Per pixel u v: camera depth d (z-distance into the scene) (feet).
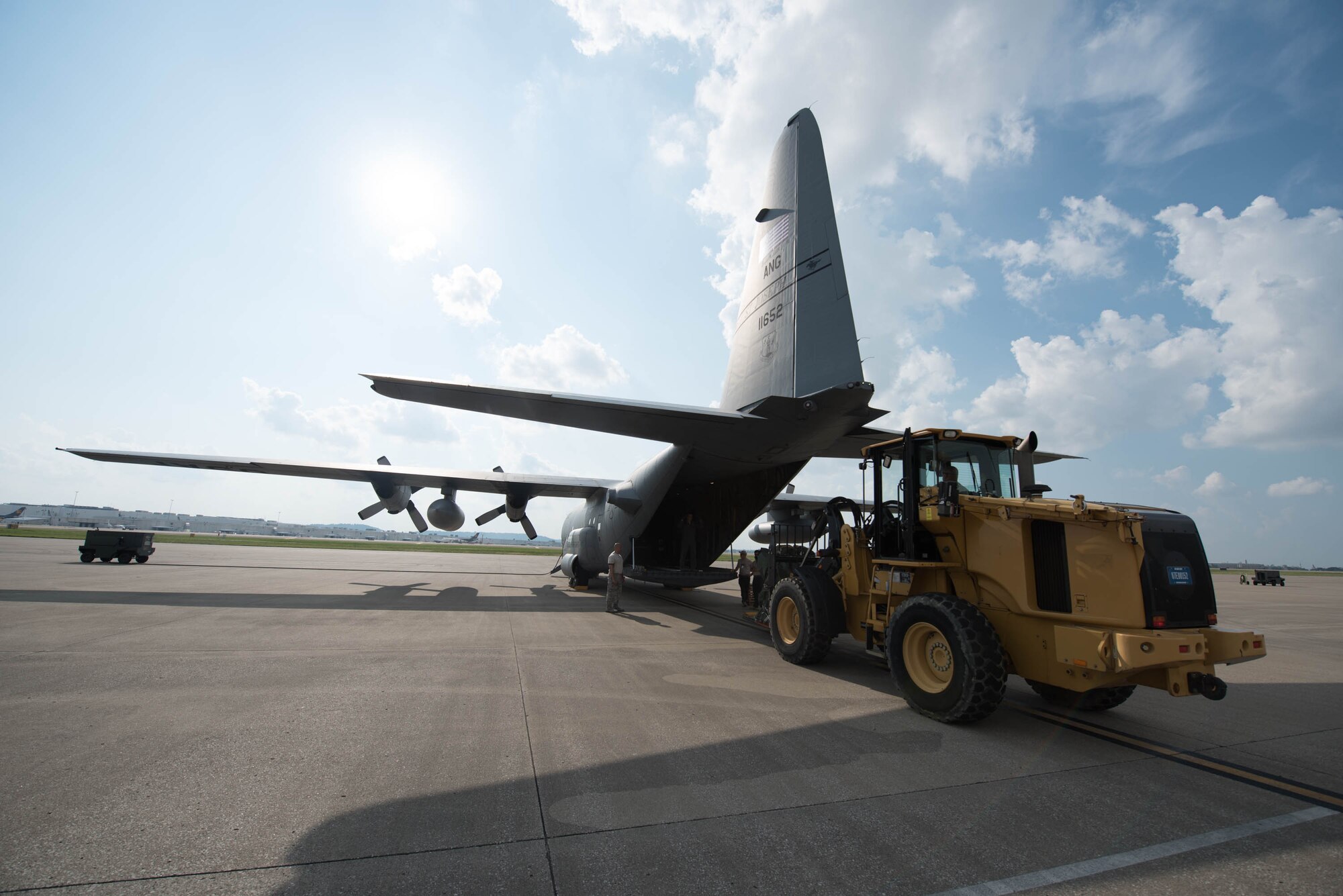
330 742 12.73
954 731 15.02
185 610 30.42
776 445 31.01
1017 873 8.43
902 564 18.51
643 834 9.23
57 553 72.79
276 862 8.11
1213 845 9.46
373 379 22.72
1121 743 14.47
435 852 8.50
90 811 9.42
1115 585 14.01
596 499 48.83
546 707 15.70
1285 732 15.60
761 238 31.42
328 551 123.95
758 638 27.78
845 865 8.48
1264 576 108.68
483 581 56.39
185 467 43.32
